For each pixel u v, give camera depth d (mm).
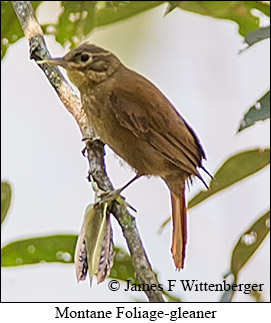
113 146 12430
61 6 13672
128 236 10102
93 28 13703
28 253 12195
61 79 11492
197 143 12438
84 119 11484
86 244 10242
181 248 11797
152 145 12258
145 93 12305
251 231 12203
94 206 10320
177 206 12047
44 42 11484
